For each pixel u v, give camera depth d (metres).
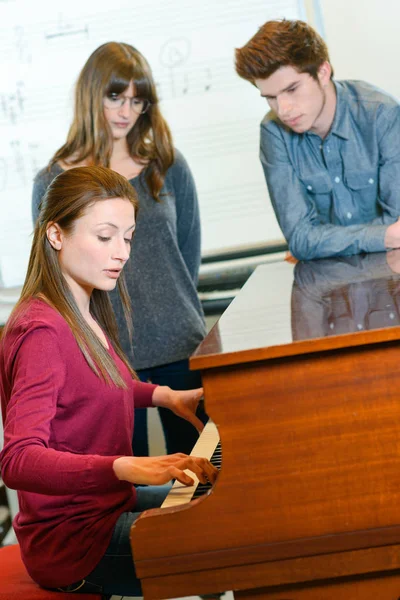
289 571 1.21
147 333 2.38
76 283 1.53
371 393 1.17
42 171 2.45
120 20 3.01
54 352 1.36
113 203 1.48
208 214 3.09
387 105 2.17
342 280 1.73
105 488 1.35
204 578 1.22
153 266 2.39
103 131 2.38
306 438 1.18
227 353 1.14
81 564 1.42
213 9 2.98
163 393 1.76
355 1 2.92
